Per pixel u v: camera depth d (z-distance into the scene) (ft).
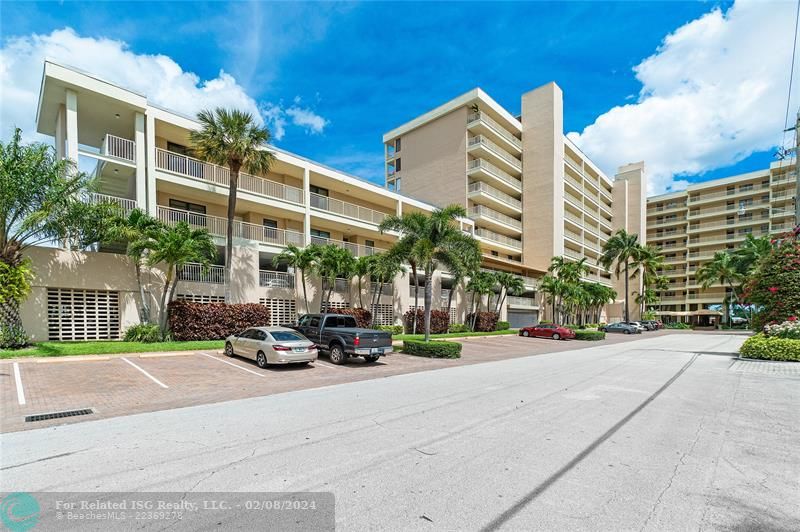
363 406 26.07
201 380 36.78
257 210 85.25
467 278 129.90
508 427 21.03
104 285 57.00
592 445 18.10
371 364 50.57
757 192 223.71
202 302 66.13
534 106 175.94
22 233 45.78
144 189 63.98
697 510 12.09
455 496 12.85
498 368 47.78
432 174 164.76
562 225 172.04
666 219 263.29
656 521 11.42
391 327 98.68
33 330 51.24
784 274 57.16
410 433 19.84
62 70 56.75
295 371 43.27
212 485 13.65
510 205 166.71
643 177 250.16
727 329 195.21
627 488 13.58
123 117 66.95
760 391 31.78
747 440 18.97
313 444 18.06
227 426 21.12
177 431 20.17
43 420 22.91
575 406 26.21
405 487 13.51
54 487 13.52
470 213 152.46
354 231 106.52
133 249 54.13
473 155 158.10
